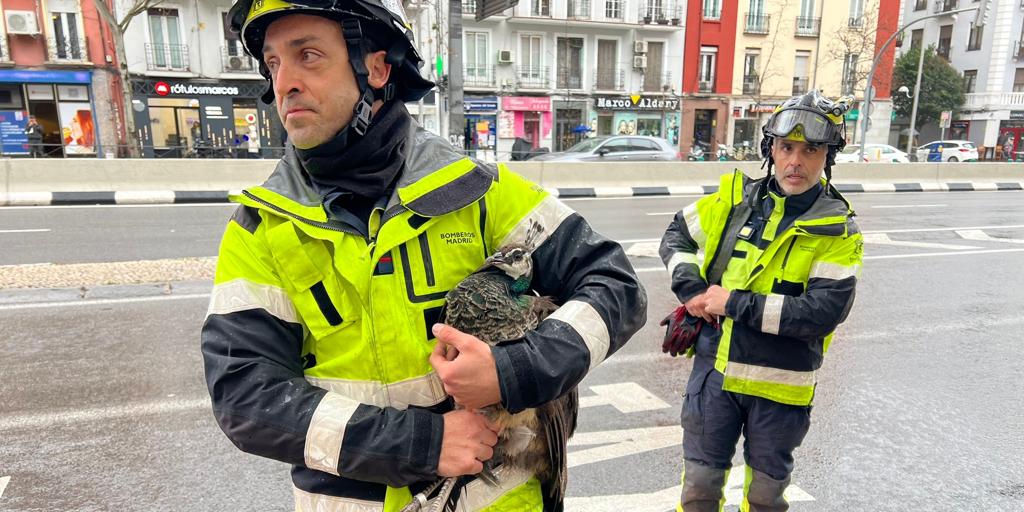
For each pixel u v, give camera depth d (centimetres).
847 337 557
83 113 2381
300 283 119
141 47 2433
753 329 242
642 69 3142
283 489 313
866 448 367
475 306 121
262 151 2497
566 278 138
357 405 113
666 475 331
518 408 111
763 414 241
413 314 123
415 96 141
